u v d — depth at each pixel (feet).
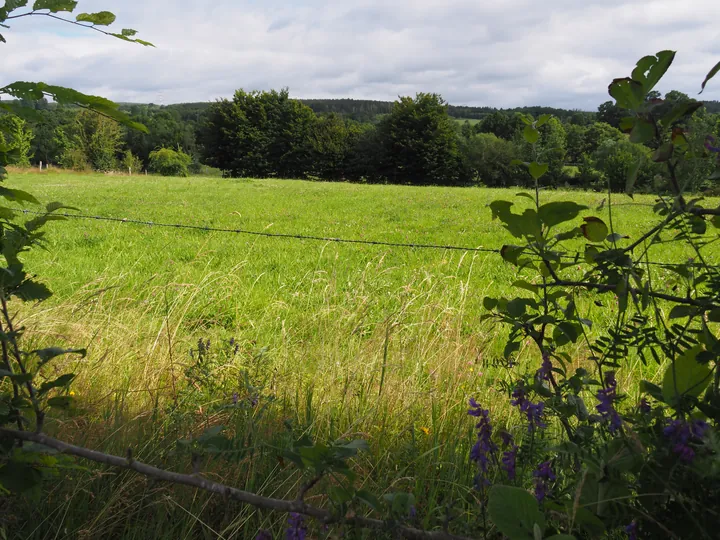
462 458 8.31
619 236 4.88
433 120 237.25
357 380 11.07
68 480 7.54
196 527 7.26
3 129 5.38
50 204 5.85
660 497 4.23
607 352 5.40
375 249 39.58
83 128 235.61
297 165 260.21
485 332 14.08
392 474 8.07
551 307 5.74
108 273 26.99
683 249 33.55
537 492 4.86
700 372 4.47
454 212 76.02
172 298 19.35
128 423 8.86
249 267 31.91
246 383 7.90
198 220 63.16
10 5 4.56
